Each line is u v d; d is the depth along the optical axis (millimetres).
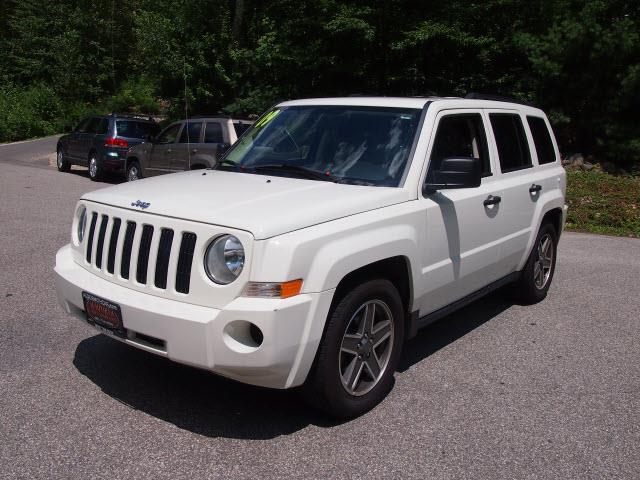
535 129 6504
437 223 4562
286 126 5195
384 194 4227
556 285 7496
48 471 3320
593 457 3680
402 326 4336
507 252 5711
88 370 4559
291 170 4719
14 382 4328
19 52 45656
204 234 3559
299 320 3506
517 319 6172
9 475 3270
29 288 6414
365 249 3855
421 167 4488
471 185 4328
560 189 6711
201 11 22312
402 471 3459
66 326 5395
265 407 4141
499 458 3631
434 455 3635
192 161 12805
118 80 44656
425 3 15492
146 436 3713
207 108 23438
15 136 35469
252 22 22781
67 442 3607
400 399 4340
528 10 17016
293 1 16469
